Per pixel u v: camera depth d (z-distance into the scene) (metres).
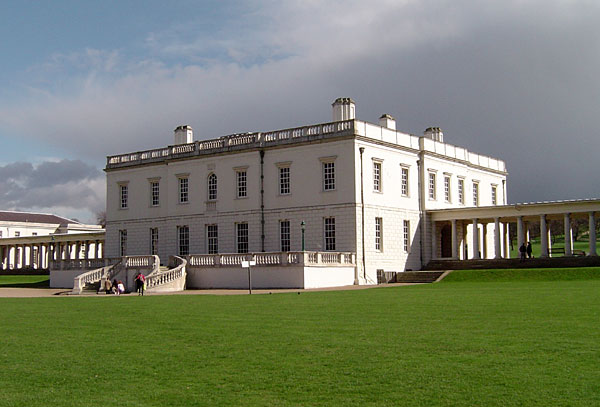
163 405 14.62
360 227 67.69
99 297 52.94
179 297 47.75
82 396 15.53
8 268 127.12
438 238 77.94
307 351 19.81
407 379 16.03
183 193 80.50
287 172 72.25
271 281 62.38
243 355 19.53
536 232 165.50
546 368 16.59
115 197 87.25
